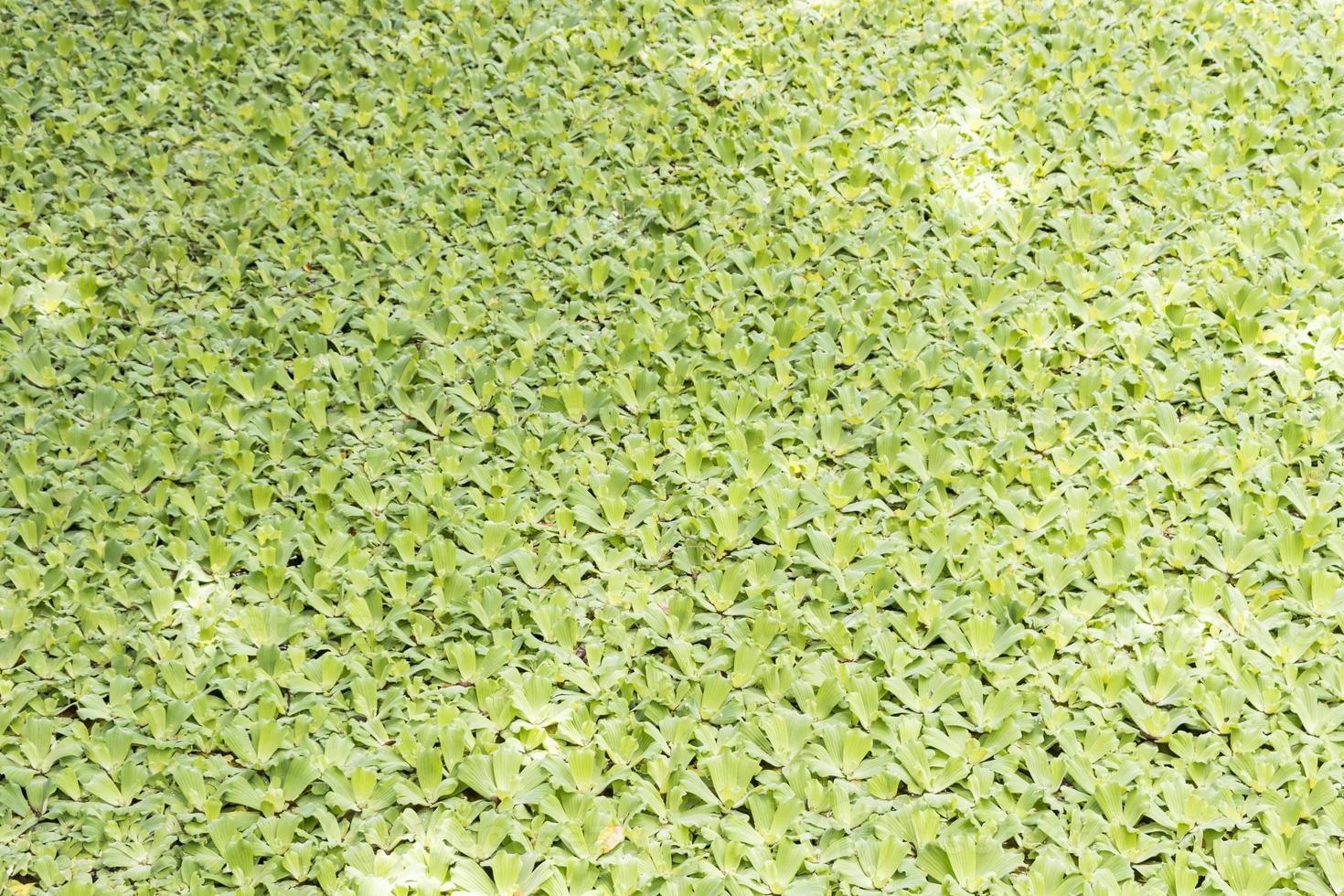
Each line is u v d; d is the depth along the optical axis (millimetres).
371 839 2461
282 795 2547
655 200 4004
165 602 2896
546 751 2639
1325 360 3418
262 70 4602
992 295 3613
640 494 3160
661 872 2396
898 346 3518
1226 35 4586
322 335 3594
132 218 3980
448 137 4301
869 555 2973
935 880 2385
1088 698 2672
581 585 2953
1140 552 2939
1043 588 2883
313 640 2859
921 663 2746
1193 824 2428
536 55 4637
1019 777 2527
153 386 3443
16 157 4188
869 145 4215
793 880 2375
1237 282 3602
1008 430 3266
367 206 3996
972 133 4258
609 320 3664
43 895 2396
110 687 2725
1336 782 2512
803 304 3633
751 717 2650
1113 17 4688
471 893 2381
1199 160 4047
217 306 3717
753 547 3018
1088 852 2377
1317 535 2961
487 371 3455
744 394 3346
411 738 2592
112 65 4590
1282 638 2777
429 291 3730
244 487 3154
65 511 3121
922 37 4645
